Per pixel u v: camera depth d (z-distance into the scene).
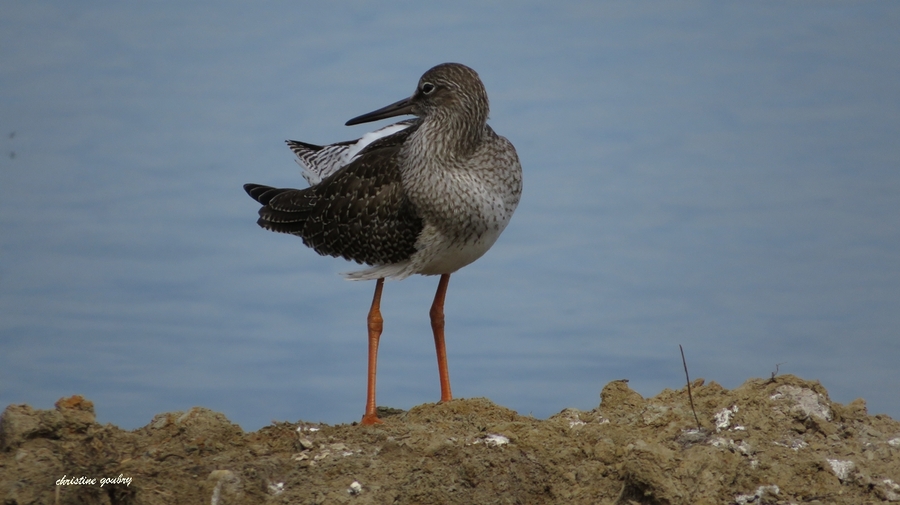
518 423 12.73
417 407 14.15
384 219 15.09
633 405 13.42
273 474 11.66
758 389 12.98
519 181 15.20
